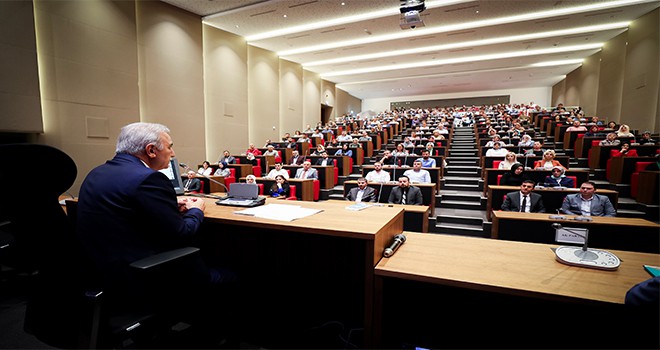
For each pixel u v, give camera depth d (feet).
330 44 33.14
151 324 3.57
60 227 2.95
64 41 17.72
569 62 40.24
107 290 3.24
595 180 19.35
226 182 20.07
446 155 26.71
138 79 21.75
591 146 22.11
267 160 25.02
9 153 2.47
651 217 14.39
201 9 24.81
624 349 3.46
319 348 5.27
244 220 4.23
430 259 4.29
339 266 5.90
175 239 3.64
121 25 20.53
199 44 26.13
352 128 42.32
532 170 15.48
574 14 25.79
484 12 25.26
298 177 21.72
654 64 25.89
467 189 20.49
